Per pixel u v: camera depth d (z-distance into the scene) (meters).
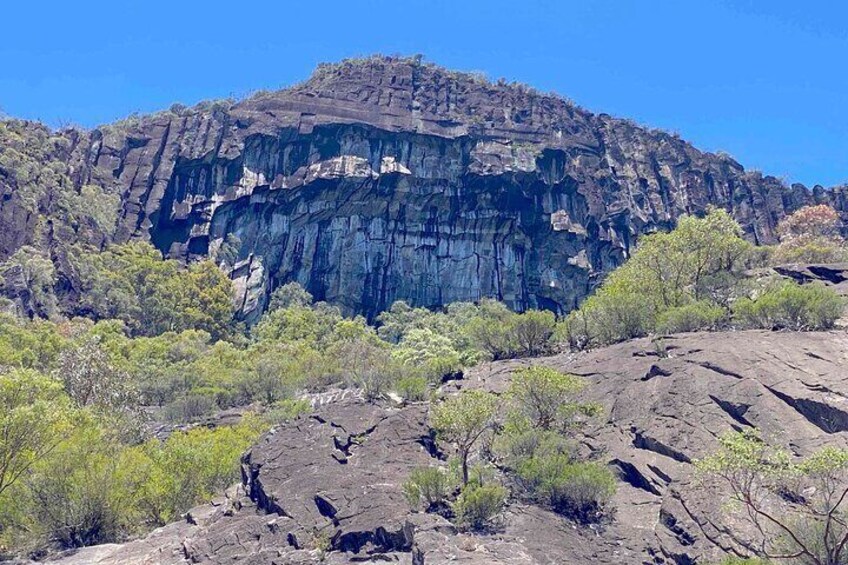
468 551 18.78
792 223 87.06
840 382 24.39
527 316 36.06
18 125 102.19
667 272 40.66
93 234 96.12
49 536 25.98
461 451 24.16
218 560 21.16
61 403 32.12
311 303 102.75
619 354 29.73
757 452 17.94
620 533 20.31
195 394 47.34
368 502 21.81
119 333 74.88
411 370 36.34
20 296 77.56
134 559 22.58
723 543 18.75
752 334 29.11
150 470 28.30
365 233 109.38
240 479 27.48
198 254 106.00
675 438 23.27
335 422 26.30
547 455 22.67
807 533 17.41
